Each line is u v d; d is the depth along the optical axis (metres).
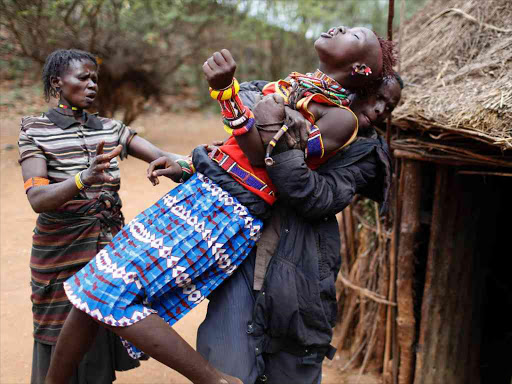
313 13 8.98
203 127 9.47
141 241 1.74
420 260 3.32
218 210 1.78
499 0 3.02
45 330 2.32
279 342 1.92
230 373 1.80
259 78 11.18
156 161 1.94
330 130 1.77
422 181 3.19
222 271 1.84
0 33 7.81
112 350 2.42
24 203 5.47
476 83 2.62
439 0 3.66
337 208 1.87
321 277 1.94
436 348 3.19
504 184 3.30
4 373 3.12
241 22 9.16
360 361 3.59
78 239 2.26
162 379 3.20
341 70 1.79
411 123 2.73
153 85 7.91
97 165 1.95
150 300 1.74
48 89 2.31
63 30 7.20
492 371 3.79
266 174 1.80
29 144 2.19
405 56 3.27
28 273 4.22
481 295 3.36
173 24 8.39
